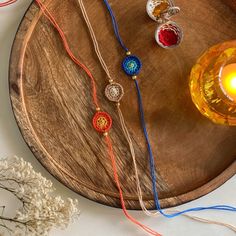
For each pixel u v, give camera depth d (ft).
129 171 1.75
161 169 1.77
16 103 1.66
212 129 1.80
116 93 1.74
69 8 1.72
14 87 1.66
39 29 1.71
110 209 1.83
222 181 1.77
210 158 1.79
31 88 1.71
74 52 1.73
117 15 1.74
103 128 1.74
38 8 1.67
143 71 1.76
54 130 1.72
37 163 1.77
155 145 1.77
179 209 1.85
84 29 1.73
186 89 1.78
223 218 1.89
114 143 1.75
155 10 1.74
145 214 1.84
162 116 1.77
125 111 1.76
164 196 1.76
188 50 1.77
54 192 1.79
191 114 1.79
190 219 1.87
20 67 1.67
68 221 1.61
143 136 1.77
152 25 1.76
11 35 1.77
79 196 1.81
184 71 1.77
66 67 1.73
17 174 1.56
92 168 1.73
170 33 1.74
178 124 1.78
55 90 1.73
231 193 1.88
